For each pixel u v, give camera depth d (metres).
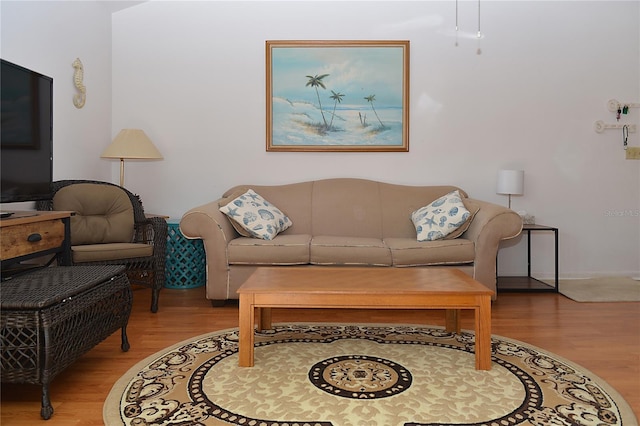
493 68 4.17
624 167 4.21
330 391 1.92
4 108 2.30
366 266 3.26
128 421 1.68
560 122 4.19
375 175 4.22
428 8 4.16
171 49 4.20
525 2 4.16
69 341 1.87
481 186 4.20
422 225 3.46
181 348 2.43
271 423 1.66
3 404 1.83
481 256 3.21
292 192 4.00
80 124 3.73
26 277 2.13
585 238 4.23
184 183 4.24
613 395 1.89
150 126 4.22
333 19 4.17
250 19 4.18
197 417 1.70
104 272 2.25
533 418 1.70
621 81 4.20
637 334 2.67
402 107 4.18
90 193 3.33
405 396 1.87
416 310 3.25
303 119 4.20
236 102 4.20
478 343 2.13
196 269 3.89
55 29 3.38
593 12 4.16
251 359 2.17
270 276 2.46
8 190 2.33
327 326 2.85
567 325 2.84
